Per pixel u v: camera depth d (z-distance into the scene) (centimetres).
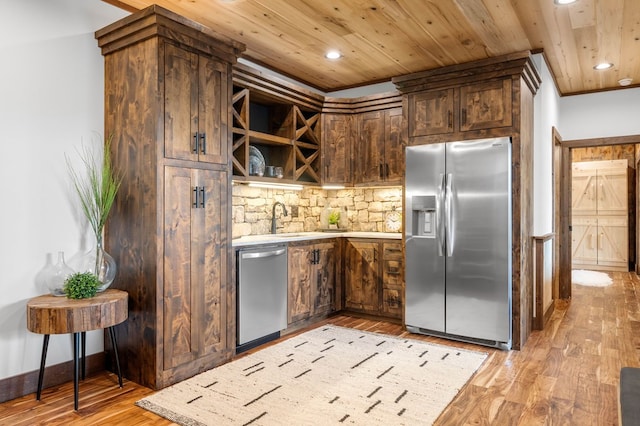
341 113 485
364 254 449
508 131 355
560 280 550
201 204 298
